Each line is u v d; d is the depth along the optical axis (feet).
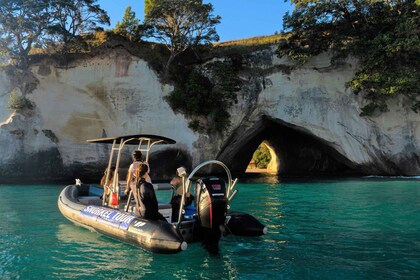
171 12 83.71
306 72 89.56
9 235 23.73
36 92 81.05
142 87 85.66
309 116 88.53
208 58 91.40
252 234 22.54
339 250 19.74
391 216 29.99
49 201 40.42
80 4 80.94
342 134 87.30
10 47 77.30
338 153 90.89
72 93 82.94
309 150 119.65
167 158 83.20
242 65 91.30
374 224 26.66
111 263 17.90
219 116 87.25
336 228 25.35
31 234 24.07
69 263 17.89
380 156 85.10
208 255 19.13
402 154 83.15
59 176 80.43
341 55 85.87
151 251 18.94
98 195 32.17
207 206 20.15
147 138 26.55
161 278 15.70
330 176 90.58
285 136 120.47
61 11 79.87
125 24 88.63
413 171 82.94
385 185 59.52
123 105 84.43
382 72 78.54
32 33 76.95
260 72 90.58
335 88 88.12
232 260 18.22
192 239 21.39
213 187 20.42
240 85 89.92
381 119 84.38
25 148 77.82
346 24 84.48
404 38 74.59
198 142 84.69
